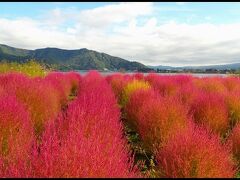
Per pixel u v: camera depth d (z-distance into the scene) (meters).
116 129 5.20
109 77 22.30
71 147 3.24
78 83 21.14
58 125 5.00
